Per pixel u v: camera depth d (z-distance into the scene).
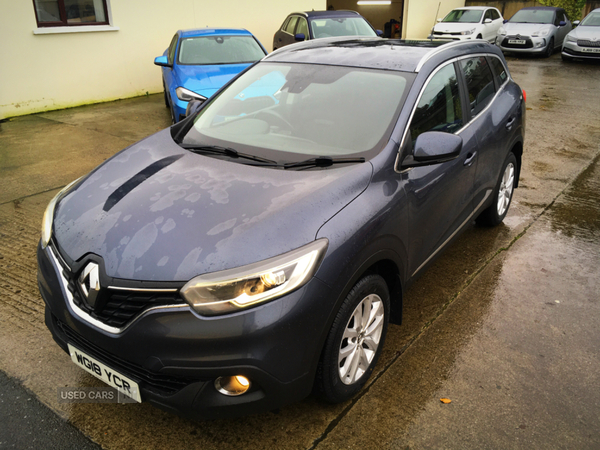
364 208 2.24
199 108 3.36
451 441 2.22
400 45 3.34
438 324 3.06
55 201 2.58
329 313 2.02
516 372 2.65
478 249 4.02
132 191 2.36
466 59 3.46
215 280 1.86
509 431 2.28
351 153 2.54
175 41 8.30
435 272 3.68
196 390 1.92
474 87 3.51
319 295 1.97
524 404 2.43
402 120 2.64
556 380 2.60
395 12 20.12
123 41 9.77
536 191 5.27
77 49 9.11
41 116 8.56
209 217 2.10
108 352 2.02
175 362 1.87
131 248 2.01
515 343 2.89
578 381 2.59
